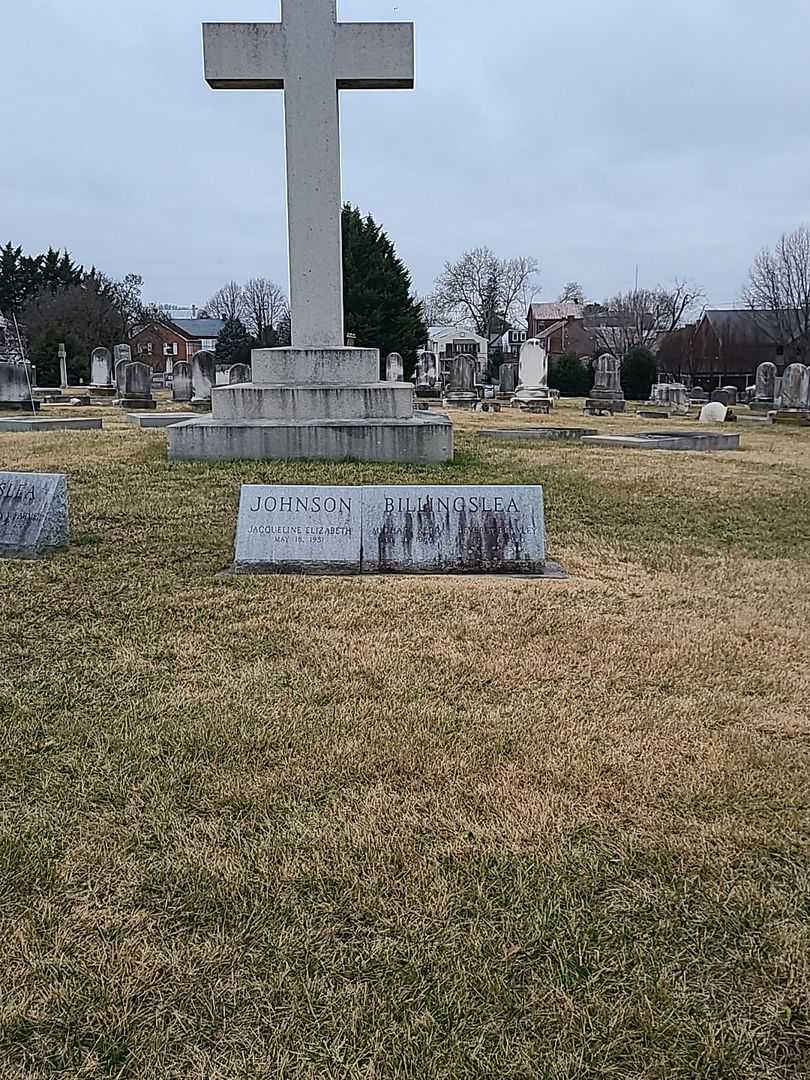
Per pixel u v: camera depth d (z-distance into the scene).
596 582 5.26
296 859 2.40
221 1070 1.74
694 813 2.67
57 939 2.09
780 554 6.38
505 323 70.69
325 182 9.39
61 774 2.84
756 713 3.38
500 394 29.44
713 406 20.38
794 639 4.29
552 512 7.39
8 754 2.96
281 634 4.14
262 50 9.02
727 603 4.92
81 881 2.31
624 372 38.44
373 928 2.15
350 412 9.50
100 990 1.94
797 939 2.13
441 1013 1.89
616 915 2.21
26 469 8.41
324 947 2.08
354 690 3.49
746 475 9.89
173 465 8.66
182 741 3.05
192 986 1.96
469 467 9.07
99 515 6.64
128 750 2.98
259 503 5.43
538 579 5.27
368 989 1.95
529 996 1.94
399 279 43.06
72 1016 1.87
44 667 3.72
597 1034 1.84
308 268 9.55
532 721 3.24
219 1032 1.83
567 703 3.41
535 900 2.26
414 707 3.33
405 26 9.02
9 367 18.08
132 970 1.99
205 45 9.00
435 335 70.00
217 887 2.29
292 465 8.67
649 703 3.43
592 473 9.35
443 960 2.04
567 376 40.66
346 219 42.28
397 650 3.94
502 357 63.75
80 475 8.16
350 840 2.49
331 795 2.73
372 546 5.37
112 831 2.53
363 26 9.02
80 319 50.28
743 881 2.35
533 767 2.91
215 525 6.41
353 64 9.09
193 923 2.16
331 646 3.98
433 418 9.70
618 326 69.50
